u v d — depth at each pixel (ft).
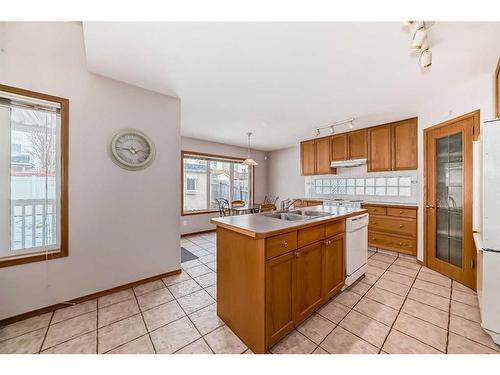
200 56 5.68
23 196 5.85
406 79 7.05
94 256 6.72
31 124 5.91
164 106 8.18
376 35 4.84
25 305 5.69
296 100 8.76
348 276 7.07
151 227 7.90
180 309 6.17
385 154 11.69
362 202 12.31
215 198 17.78
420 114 9.58
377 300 6.59
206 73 6.59
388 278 8.16
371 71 6.50
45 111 6.00
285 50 5.42
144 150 7.68
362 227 7.91
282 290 4.74
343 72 6.55
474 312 5.94
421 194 9.66
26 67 5.65
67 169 6.22
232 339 4.96
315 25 4.52
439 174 8.77
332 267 6.44
